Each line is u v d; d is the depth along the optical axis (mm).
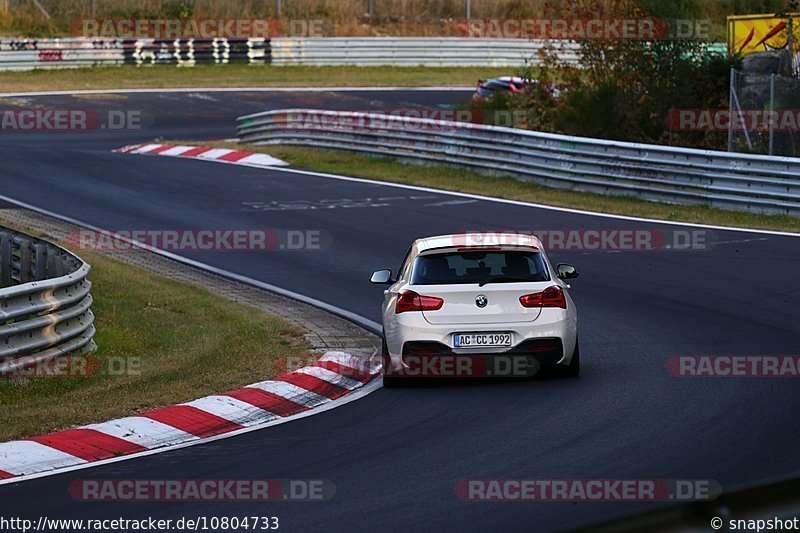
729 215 76250
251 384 40844
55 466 31172
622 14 107062
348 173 100250
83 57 167375
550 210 80438
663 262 62812
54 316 44625
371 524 24625
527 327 38656
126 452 32562
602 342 46062
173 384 41312
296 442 32719
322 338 49031
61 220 81812
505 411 35281
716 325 48156
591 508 25094
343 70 180250
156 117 140125
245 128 121750
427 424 34156
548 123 112250
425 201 85750
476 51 188250
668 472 27766
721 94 106000
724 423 32594
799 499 13680
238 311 55719
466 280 39344
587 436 31734
